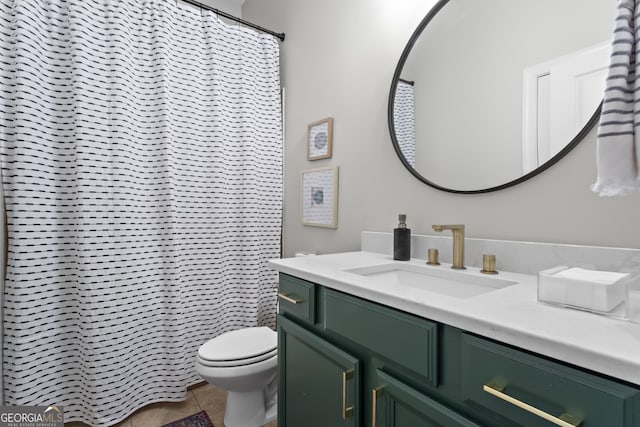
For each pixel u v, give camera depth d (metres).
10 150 1.35
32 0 1.39
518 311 0.63
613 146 0.59
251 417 1.51
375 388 0.81
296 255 2.00
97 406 1.49
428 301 0.70
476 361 0.60
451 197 1.25
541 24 0.99
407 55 1.39
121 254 1.57
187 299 1.80
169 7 1.76
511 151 1.06
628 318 0.57
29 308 1.37
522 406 0.53
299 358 1.11
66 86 1.49
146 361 1.67
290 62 2.15
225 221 1.94
